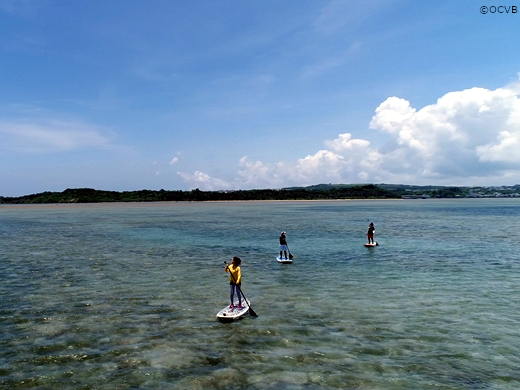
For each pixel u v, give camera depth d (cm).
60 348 1259
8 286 2117
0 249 3656
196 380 1039
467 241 4097
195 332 1400
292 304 1755
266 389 990
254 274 2455
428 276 2361
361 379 1042
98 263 2869
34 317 1574
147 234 5141
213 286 2122
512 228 5644
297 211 12275
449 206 16538
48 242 4266
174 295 1927
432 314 1595
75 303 1778
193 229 5841
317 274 2444
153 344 1289
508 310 1648
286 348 1250
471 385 1012
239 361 1156
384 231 5294
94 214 11156
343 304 1750
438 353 1208
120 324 1488
